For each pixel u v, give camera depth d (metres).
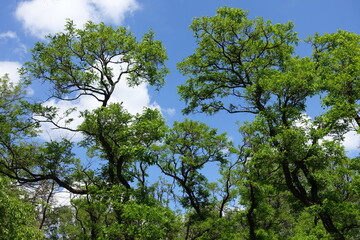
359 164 19.08
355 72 18.70
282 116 20.16
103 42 21.73
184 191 24.81
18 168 20.20
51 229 27.08
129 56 22.52
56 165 20.56
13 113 20.28
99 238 17.12
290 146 18.34
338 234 17.86
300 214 25.22
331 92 19.80
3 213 11.47
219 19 23.03
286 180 19.83
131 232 15.86
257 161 19.08
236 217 25.72
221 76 25.27
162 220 16.30
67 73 21.69
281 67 24.16
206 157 24.56
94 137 21.98
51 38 20.86
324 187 20.39
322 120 20.02
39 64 20.88
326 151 18.00
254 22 23.27
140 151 18.80
